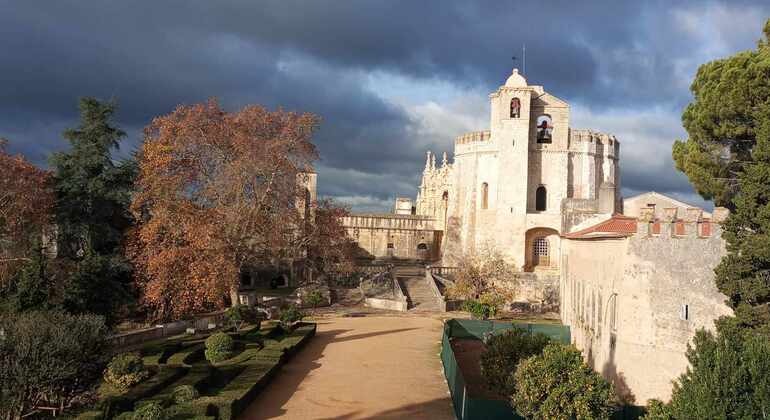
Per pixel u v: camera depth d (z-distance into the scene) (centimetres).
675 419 1795
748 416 1641
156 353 3647
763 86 2491
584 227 5175
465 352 4450
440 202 9450
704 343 1808
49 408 2412
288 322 4656
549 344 2838
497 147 7806
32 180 4594
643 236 2933
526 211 7506
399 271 8081
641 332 2883
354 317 6012
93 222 5012
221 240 5050
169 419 2283
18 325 2397
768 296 2264
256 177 5406
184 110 5350
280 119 5556
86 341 2502
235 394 2703
